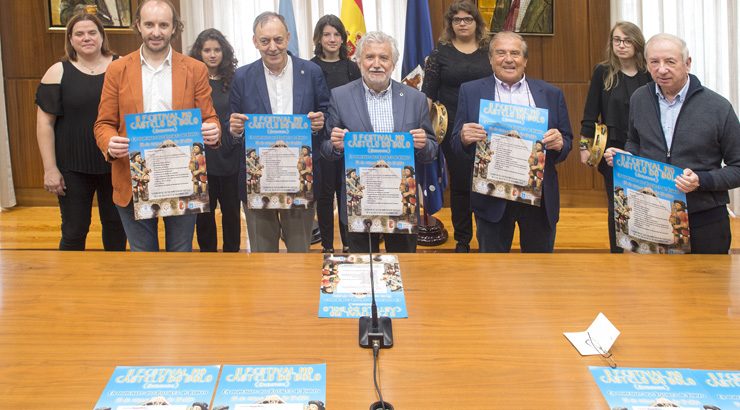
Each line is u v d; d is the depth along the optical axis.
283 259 2.13
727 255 2.14
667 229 2.23
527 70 5.91
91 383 1.29
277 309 1.68
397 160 2.37
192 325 1.58
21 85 5.76
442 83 4.03
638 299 1.74
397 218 2.39
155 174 2.42
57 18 5.68
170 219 2.82
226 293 1.80
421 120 2.88
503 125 2.66
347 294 1.79
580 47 5.92
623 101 3.59
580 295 1.78
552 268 2.03
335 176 4.13
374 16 5.71
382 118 2.85
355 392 1.26
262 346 1.46
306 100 2.98
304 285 1.87
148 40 2.60
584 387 1.28
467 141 2.74
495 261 2.11
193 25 5.61
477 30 4.01
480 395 1.25
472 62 3.92
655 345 1.46
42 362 1.38
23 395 1.25
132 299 1.76
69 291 1.82
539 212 2.92
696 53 5.75
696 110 2.49
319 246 4.63
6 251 2.22
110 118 2.70
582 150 3.77
